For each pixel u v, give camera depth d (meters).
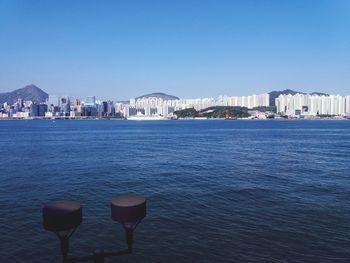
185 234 17.39
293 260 14.27
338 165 43.69
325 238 16.66
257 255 14.83
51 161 48.06
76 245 15.98
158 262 14.29
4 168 40.97
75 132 140.38
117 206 4.94
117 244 16.14
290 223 18.97
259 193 26.69
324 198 24.92
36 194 26.56
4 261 14.28
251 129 169.50
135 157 53.44
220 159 50.75
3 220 19.59
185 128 184.75
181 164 44.94
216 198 25.08
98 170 39.34
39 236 17.02
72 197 25.62
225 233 17.48
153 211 21.55
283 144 80.50
